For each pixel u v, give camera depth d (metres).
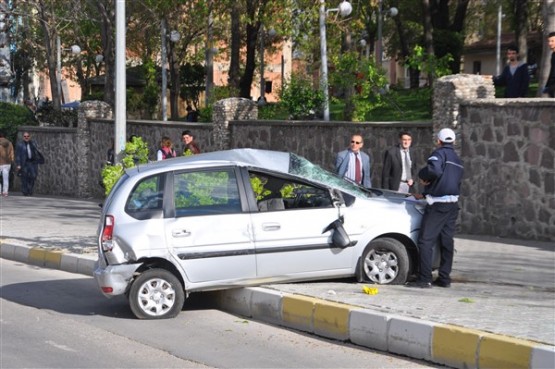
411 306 8.77
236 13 27.81
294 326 9.22
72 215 19.97
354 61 19.34
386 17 41.94
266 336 8.92
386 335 8.13
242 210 9.83
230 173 9.94
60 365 7.81
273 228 9.86
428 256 9.98
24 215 20.06
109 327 9.45
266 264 9.84
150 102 43.31
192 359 8.00
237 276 9.80
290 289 9.81
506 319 8.07
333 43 27.28
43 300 11.21
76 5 30.80
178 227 9.65
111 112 27.03
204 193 9.84
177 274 9.79
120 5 14.26
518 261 11.76
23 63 44.19
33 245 14.95
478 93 14.82
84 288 12.12
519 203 13.90
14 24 35.19
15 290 11.99
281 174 10.09
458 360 7.45
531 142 13.62
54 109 32.47
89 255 13.70
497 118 14.16
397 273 10.16
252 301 9.79
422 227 10.05
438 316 8.21
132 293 9.70
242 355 8.12
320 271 10.01
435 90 15.05
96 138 26.41
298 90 20.38
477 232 14.61
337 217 10.03
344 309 8.62
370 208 10.15
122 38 14.32
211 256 9.71
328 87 20.92
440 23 33.12
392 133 16.11
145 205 9.73
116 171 13.08
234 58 28.47
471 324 7.81
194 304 10.63
